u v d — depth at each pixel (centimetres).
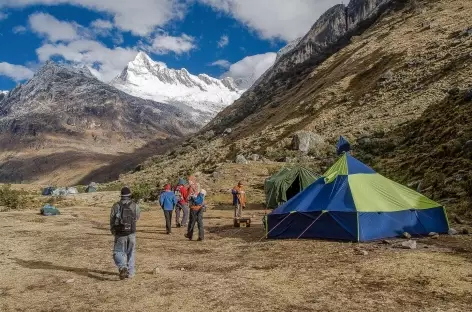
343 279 805
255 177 3684
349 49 10231
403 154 2970
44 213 2447
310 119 6594
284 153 4850
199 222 1428
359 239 1187
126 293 773
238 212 2058
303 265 938
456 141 2258
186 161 8575
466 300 671
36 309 699
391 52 7431
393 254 1003
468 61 5166
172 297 734
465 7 8656
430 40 7112
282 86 13738
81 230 1791
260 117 10150
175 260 1077
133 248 898
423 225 1275
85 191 5488
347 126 5288
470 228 1322
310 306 661
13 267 1029
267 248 1183
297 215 1327
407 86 5741
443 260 919
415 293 710
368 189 1305
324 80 8656
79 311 682
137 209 895
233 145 7488
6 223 2059
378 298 689
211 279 846
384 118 4850
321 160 4122
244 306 670
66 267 1027
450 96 3372
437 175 2055
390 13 12062
